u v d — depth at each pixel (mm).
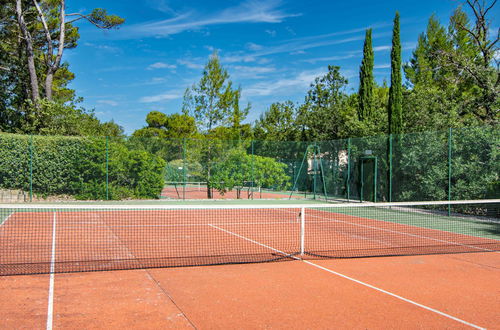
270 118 37844
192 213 16047
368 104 25766
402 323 4570
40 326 4336
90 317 4617
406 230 11945
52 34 29062
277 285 5988
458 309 5055
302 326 4453
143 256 7824
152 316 4676
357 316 4773
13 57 28141
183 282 6066
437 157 16172
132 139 21062
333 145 22906
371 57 26000
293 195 24922
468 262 7703
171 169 21859
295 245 9266
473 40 21484
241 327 4398
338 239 10258
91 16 24672
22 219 13125
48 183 19500
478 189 14836
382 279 6398
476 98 19641
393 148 18328
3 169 18844
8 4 25406
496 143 14328
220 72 26922
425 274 6742
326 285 6023
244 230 11531
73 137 19875
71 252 8078
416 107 21094
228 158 23000
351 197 21391
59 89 35344
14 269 6645
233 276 6461
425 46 35344
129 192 20844
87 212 15711
